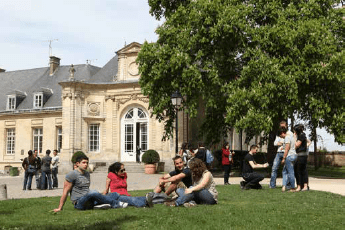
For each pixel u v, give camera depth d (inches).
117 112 1186.6
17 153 1405.0
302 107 832.3
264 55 749.3
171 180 345.4
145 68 837.2
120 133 1182.9
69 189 315.0
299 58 730.2
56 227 235.9
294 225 235.8
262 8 784.3
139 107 1171.9
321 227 230.5
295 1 795.4
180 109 826.8
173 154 1088.2
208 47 810.2
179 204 322.7
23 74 1612.9
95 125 1196.5
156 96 844.6
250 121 729.6
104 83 1187.9
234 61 813.2
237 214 271.6
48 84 1478.8
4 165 1424.7
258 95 720.3
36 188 674.8
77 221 257.0
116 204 321.1
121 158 1175.0
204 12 776.9
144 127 1165.1
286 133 452.1
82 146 1167.6
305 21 741.9
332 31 796.6
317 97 762.8
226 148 603.8
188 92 789.9
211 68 796.0
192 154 537.3
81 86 1173.1
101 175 994.7
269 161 896.9
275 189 469.7
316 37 722.2
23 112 1397.6
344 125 801.6
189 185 355.3
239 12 754.8
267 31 758.5
